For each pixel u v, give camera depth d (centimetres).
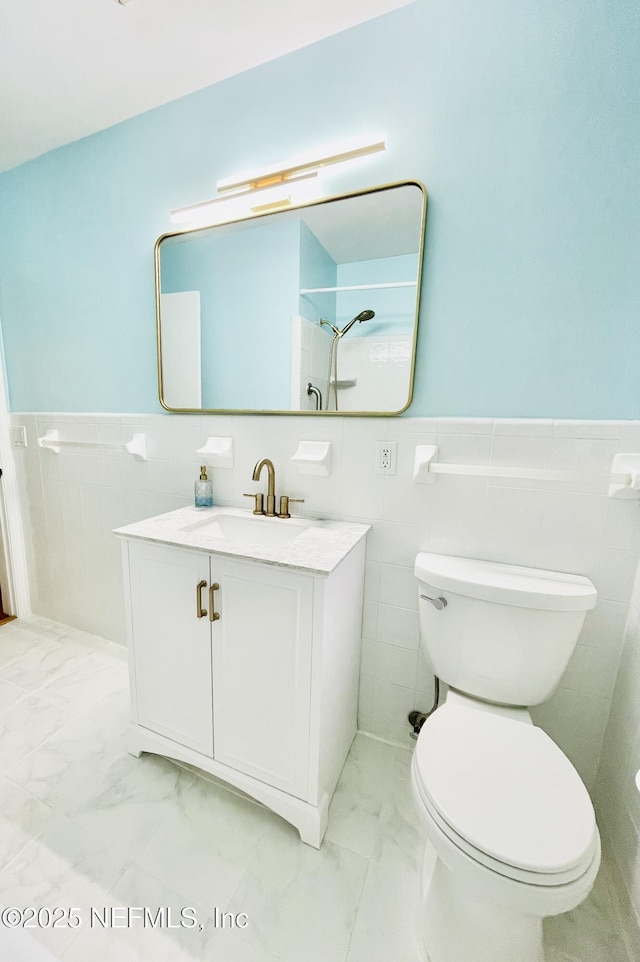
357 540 111
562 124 94
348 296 122
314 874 95
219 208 130
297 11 105
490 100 99
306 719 98
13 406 199
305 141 120
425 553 121
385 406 121
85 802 112
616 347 97
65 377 179
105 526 181
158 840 102
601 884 97
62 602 203
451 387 113
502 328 106
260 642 101
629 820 91
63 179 162
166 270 148
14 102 137
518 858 62
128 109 141
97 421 173
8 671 169
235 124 128
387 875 96
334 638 103
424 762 80
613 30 88
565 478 96
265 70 122
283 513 135
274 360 136
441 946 77
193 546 103
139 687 123
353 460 127
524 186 99
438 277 110
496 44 97
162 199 144
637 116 89
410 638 129
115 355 165
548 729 115
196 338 148
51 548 200
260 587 98
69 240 165
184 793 116
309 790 101
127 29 111
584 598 95
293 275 130
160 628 115
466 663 105
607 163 92
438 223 108
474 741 85
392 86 108
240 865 97
